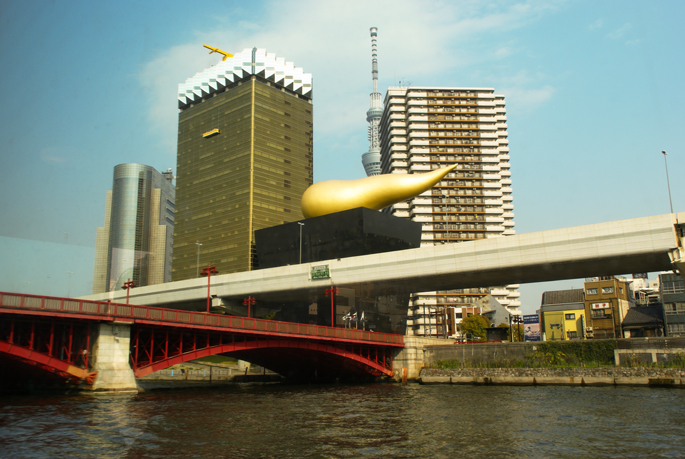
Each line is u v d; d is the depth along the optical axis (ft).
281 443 89.45
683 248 213.87
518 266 251.60
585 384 201.87
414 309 568.41
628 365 201.46
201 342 190.60
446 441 91.66
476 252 262.67
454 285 298.97
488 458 79.25
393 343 250.37
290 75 650.84
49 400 140.77
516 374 219.41
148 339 174.19
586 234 234.17
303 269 317.01
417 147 624.18
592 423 109.09
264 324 194.18
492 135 634.84
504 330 306.35
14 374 163.73
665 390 175.94
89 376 151.84
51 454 79.30
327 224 328.90
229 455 80.38
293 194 623.36
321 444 88.89
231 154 609.42
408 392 187.62
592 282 382.01
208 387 216.54
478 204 605.73
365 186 326.44
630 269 251.19
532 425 107.55
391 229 328.29
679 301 307.58
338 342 224.74
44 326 153.79
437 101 645.10
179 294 377.91
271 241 360.28
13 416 112.78
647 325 345.72
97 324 154.40
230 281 348.38
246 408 135.44
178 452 81.87
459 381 231.50
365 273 295.07
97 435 93.81
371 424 109.70
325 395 175.01
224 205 601.62
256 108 607.37
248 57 636.48
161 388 203.82
